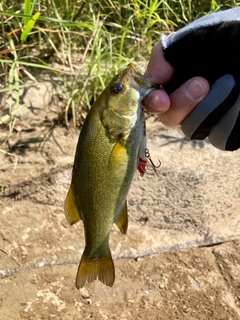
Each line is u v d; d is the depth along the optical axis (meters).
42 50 0.81
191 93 0.36
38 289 0.56
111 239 0.62
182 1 0.89
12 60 0.72
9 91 0.72
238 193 0.70
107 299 0.56
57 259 0.59
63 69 0.81
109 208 0.38
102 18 0.87
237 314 0.55
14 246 0.60
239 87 0.37
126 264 0.60
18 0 0.79
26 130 0.73
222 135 0.39
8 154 0.68
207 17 0.38
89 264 0.40
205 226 0.66
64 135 0.74
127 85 0.37
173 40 0.37
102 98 0.38
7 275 0.57
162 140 0.75
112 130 0.37
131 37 0.83
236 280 0.59
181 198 0.68
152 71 0.38
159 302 0.56
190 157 0.73
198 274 0.60
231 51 0.36
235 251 0.63
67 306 0.55
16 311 0.53
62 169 0.69
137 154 0.38
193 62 0.37
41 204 0.66
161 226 0.65
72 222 0.40
